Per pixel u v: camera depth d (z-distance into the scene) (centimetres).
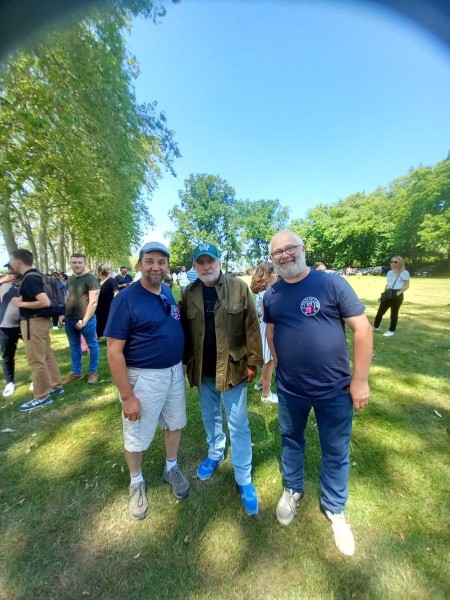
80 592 143
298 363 159
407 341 562
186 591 143
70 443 263
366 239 4312
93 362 390
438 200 3325
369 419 290
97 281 380
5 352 362
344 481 169
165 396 186
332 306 151
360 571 149
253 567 153
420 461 229
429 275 3306
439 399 331
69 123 645
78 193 966
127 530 176
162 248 173
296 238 154
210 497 198
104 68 677
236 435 191
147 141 1156
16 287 363
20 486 212
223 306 184
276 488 206
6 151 631
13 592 144
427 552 158
